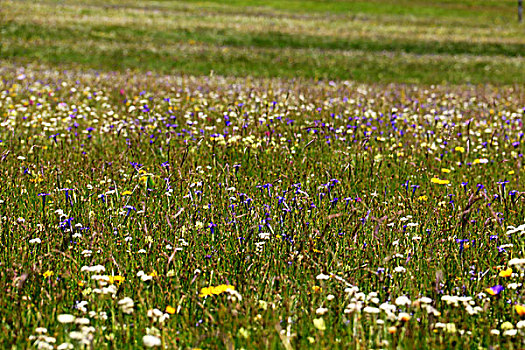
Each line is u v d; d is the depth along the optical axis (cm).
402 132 1006
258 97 1276
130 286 420
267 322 365
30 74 1750
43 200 573
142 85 1534
